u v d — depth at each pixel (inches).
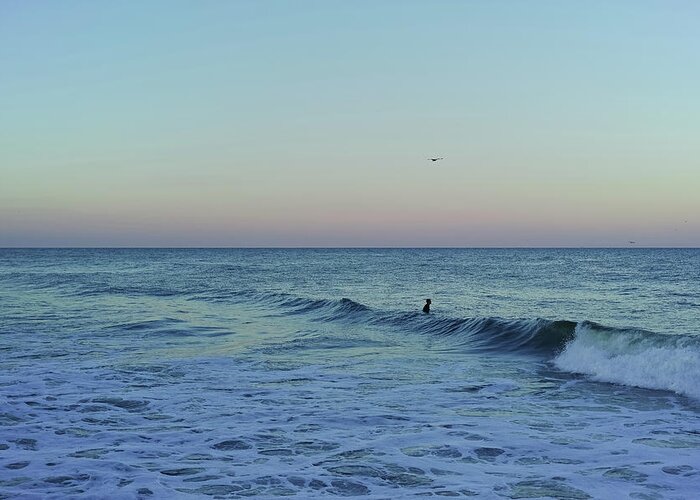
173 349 625.3
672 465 272.5
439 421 350.0
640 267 3398.1
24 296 1375.5
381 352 620.1
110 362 542.6
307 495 231.5
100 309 1072.8
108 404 386.6
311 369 519.2
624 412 376.8
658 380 454.6
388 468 266.1
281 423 342.6
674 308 1205.7
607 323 958.4
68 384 446.3
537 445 303.1
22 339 690.8
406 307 1229.1
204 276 2497.5
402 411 374.3
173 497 227.6
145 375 484.4
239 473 257.1
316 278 2365.9
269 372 503.8
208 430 326.6
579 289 1747.0
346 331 784.9
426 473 259.8
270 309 1076.5
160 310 1057.5
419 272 2871.6
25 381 454.6
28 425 335.0
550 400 410.6
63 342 669.9
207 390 430.6
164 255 7199.8
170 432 322.0
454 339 703.1
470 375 500.4
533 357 583.8
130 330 778.8
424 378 485.1
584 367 516.7
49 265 3831.2
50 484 240.8
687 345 482.3
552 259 5088.6
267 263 4279.0
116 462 270.2
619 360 497.4
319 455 284.2
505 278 2337.6
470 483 247.0
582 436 320.8
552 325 637.3
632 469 266.7
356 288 1795.0
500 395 425.4
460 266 3624.5
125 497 227.0
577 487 242.7
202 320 905.5
